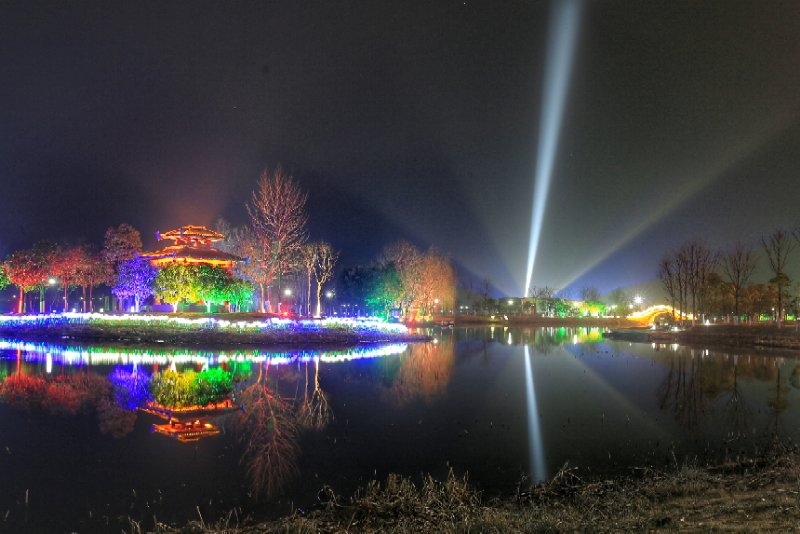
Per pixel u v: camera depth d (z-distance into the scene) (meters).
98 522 10.29
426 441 15.92
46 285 70.50
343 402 21.45
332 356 37.72
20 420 17.78
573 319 118.94
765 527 8.73
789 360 38.31
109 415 18.58
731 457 14.30
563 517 9.66
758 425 18.12
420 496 11.32
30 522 10.27
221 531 9.64
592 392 24.34
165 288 51.88
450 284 108.31
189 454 14.40
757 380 28.44
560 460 14.18
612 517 9.61
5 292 83.75
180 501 11.27
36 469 13.13
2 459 13.84
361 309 89.75
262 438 16.03
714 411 20.38
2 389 22.91
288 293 76.75
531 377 28.88
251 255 66.12
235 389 23.73
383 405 21.02
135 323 46.16
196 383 24.92
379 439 16.08
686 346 50.59
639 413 19.94
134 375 26.98
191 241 59.97
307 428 17.30
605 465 13.73
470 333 73.81
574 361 37.06
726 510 9.71
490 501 11.20
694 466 13.21
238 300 55.03
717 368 33.47
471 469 13.45
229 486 12.12
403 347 46.81
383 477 12.85
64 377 26.14
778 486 11.11
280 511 10.80
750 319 77.94
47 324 49.00
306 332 46.66
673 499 10.65
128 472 12.96
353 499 11.08
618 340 59.31
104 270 70.31
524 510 10.33
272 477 12.73
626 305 137.38
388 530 9.62
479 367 32.94
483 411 20.12
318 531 9.66
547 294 142.50
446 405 21.16
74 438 15.78
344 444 15.52
